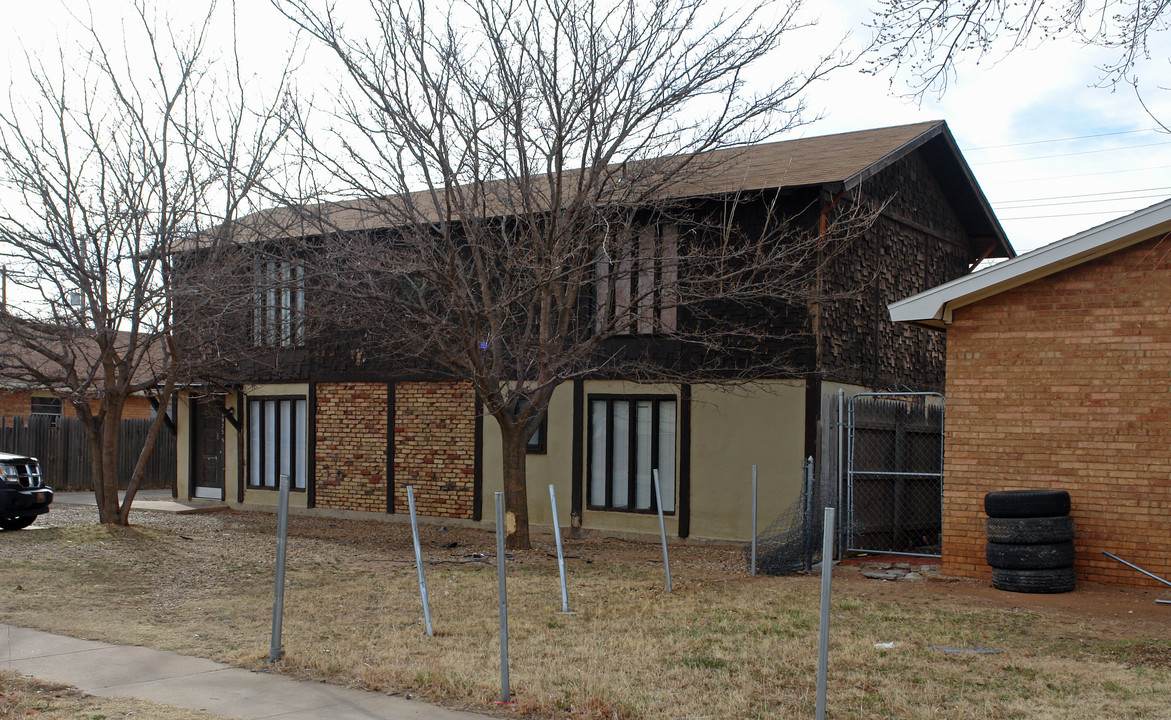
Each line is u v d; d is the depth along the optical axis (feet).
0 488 47.83
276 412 65.92
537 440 54.19
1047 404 35.88
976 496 37.22
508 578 37.60
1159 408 33.99
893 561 42.24
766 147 58.95
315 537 52.13
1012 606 31.76
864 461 45.09
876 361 52.13
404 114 40.11
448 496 57.52
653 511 50.24
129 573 38.11
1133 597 32.68
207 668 23.27
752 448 47.47
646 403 51.16
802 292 42.98
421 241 39.81
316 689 21.49
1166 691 21.39
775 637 26.91
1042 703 20.47
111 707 19.76
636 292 50.01
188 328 45.27
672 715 19.62
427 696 21.03
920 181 58.18
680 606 31.71
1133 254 34.58
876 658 24.45
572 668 23.35
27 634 26.96
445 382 57.98
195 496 70.64
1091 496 34.96
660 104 41.39
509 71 40.83
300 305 55.36
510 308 47.11
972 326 37.45
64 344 46.34
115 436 49.26
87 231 44.65
